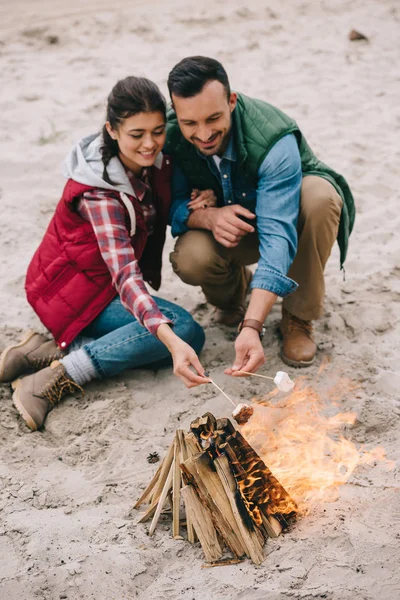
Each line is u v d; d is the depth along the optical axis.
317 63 7.07
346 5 8.61
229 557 2.42
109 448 3.00
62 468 2.92
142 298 2.90
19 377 3.38
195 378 2.68
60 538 2.53
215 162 3.21
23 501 2.74
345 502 2.58
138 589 2.35
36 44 7.55
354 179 5.10
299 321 3.48
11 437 3.10
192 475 2.40
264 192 3.10
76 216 3.23
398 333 3.66
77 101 6.20
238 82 6.65
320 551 2.39
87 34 7.79
